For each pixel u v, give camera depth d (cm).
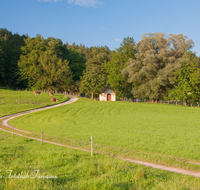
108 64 9250
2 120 3672
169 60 6091
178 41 6144
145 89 6378
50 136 2155
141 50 6681
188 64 5766
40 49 10306
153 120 3569
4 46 9569
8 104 5491
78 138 2127
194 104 6241
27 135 2256
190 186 792
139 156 1298
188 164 1135
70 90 10369
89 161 1091
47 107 5453
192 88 5522
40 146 1598
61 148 1515
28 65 9550
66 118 3888
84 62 12962
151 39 6531
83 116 4128
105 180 827
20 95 6931
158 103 6475
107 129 2744
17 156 1252
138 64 6712
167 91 6238
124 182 823
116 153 1383
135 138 2134
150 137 2205
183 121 3447
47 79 9212
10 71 9669
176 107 5462
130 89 7806
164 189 748
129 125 3069
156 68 6294
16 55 9994
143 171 914
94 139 2078
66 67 9738
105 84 9062
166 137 2212
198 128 2816
